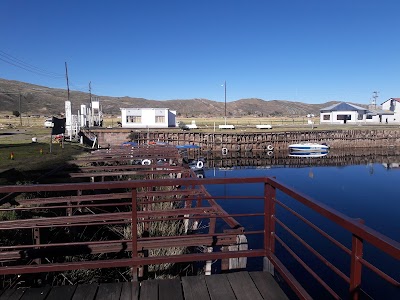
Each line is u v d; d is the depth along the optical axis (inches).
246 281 154.6
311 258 429.4
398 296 342.6
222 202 727.7
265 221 169.9
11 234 278.4
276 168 1462.8
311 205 119.6
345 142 2336.4
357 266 101.7
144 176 581.0
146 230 301.6
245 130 2385.6
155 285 152.0
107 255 279.7
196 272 281.1
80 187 143.3
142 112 2303.2
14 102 6048.2
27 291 146.9
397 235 570.9
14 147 1016.9
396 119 3075.8
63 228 313.6
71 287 150.1
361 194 886.4
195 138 2057.1
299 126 2687.0
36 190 140.8
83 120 1946.4
